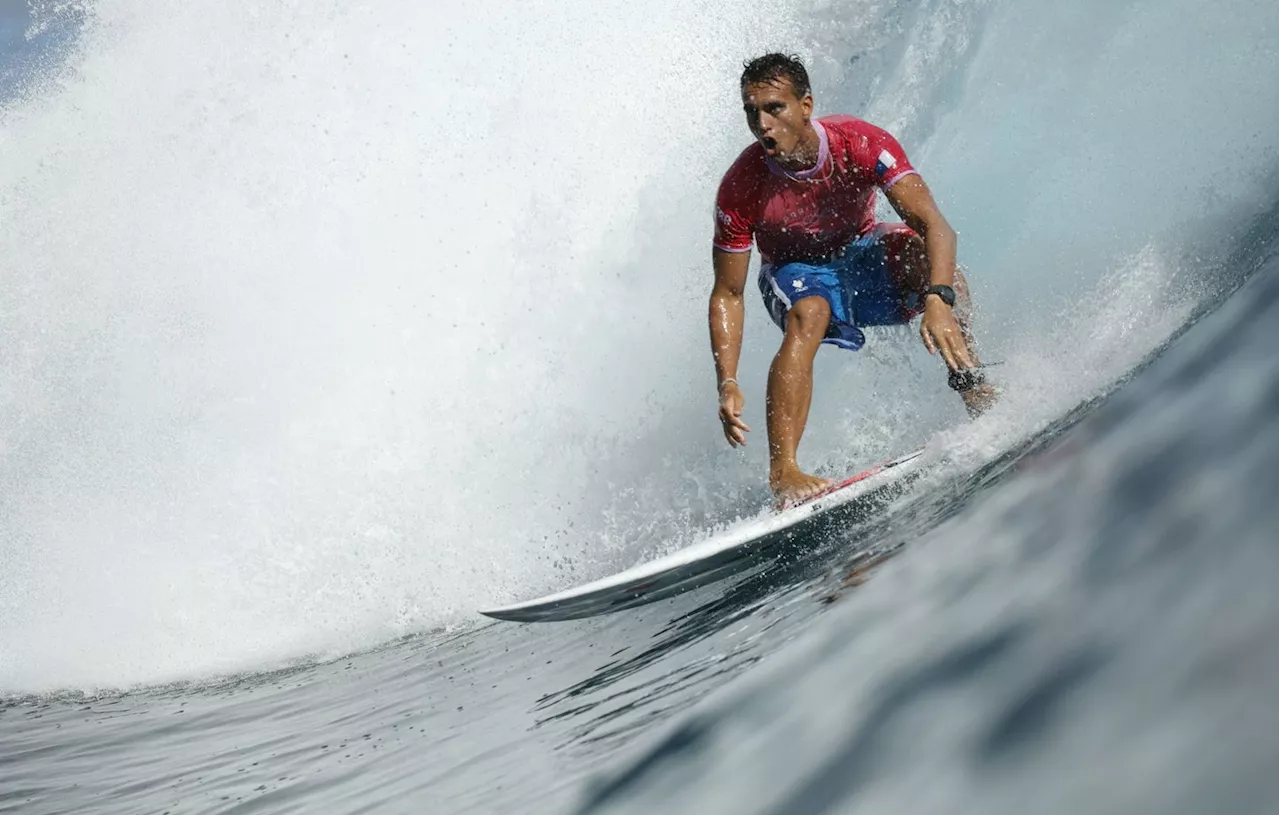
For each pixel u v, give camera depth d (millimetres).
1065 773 1197
